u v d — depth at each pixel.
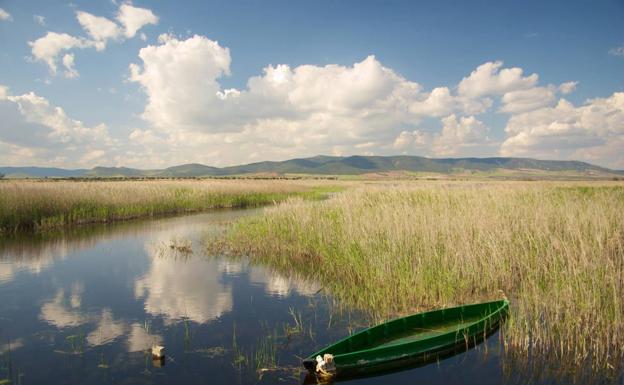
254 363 6.28
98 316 8.45
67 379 5.82
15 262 13.38
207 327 7.81
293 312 8.63
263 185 45.16
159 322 8.09
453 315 7.72
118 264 13.13
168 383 5.70
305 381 5.74
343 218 14.73
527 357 6.40
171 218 25.11
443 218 12.59
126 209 24.97
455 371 6.02
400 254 10.41
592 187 33.03
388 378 5.83
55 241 17.16
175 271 12.23
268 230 16.12
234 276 11.62
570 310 7.30
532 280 9.06
